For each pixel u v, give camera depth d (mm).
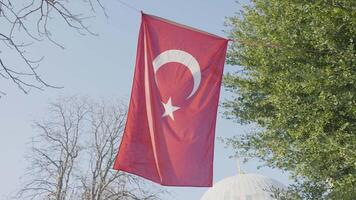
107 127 35250
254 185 51562
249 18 11359
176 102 6902
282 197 11008
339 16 8859
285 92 9562
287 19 9867
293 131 9141
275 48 10016
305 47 9727
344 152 8234
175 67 7113
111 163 33594
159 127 6730
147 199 32312
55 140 34000
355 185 8656
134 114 6785
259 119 11477
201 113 6898
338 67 8789
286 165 10234
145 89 6934
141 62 7086
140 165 6539
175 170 6527
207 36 7391
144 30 7230
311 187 10453
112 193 32094
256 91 11617
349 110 8539
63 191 31906
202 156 6680
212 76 7180
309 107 9250
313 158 9125
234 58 12555
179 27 7336
